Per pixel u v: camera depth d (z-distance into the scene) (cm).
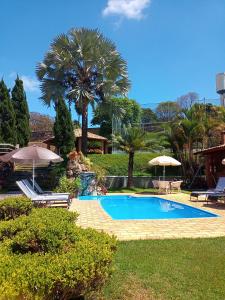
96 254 424
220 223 1140
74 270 384
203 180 2845
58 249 482
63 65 2994
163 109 3462
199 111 2945
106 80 3062
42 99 3098
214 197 1838
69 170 2392
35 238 492
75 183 2269
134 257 703
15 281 346
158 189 2569
